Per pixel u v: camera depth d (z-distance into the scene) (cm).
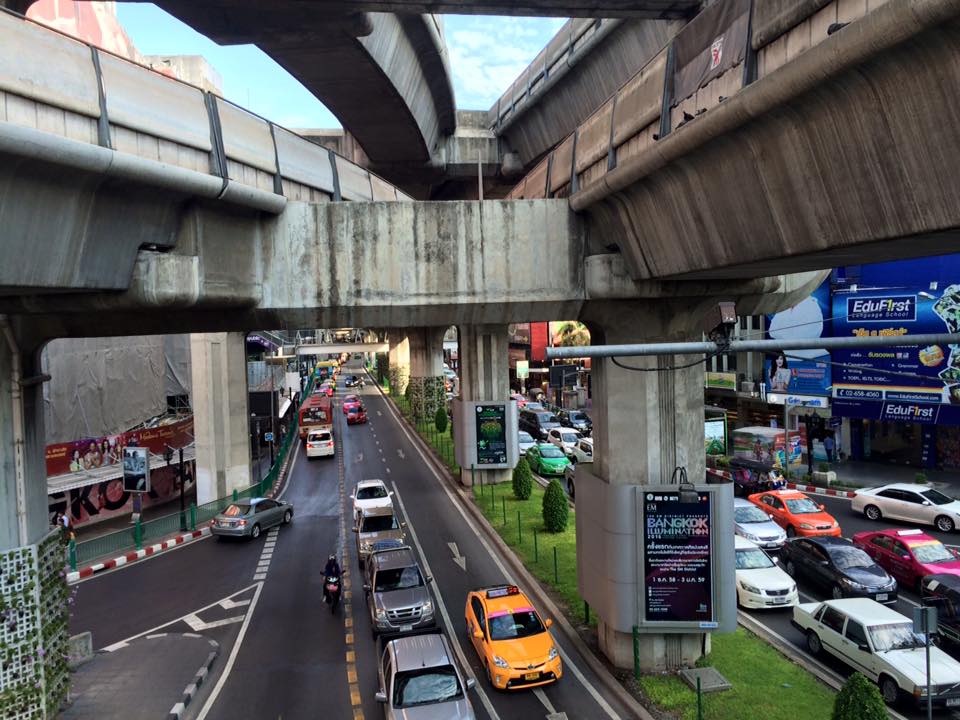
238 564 2164
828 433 3512
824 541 1848
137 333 1241
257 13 2130
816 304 3325
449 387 7269
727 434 3500
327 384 8500
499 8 1900
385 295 1265
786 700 1197
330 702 1286
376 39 2503
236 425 3091
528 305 1320
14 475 1104
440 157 4209
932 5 476
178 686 1317
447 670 1177
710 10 874
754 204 823
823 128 659
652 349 841
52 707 1155
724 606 1286
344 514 2798
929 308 2917
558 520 2294
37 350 1185
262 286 1234
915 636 1277
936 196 594
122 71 875
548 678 1312
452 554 2189
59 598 1205
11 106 729
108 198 885
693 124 799
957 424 2842
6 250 772
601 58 2889
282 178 1232
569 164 1378
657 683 1280
